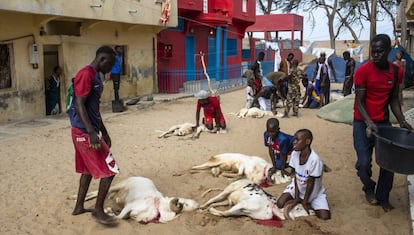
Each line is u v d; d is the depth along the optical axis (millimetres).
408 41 27672
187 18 19344
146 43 17484
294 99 11633
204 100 9281
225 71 21703
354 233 4617
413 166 4473
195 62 20266
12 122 11164
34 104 12039
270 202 5020
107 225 4789
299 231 4637
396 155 4531
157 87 18375
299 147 4809
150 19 15922
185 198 5668
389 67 5016
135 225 4840
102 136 5152
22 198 5645
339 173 6664
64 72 12969
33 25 11750
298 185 5004
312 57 40250
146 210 4922
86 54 14023
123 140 9023
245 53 29969
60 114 12734
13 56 11305
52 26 12836
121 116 12266
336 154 7809
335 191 5859
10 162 7312
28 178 6465
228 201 5223
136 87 17016
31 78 11898
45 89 13078
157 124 10922
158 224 4840
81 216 5023
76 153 4887
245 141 8852
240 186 5219
